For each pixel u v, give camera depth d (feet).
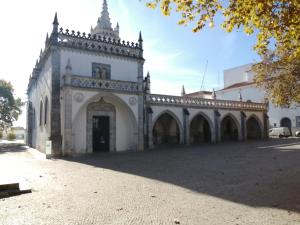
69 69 69.92
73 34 77.56
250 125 132.16
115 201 23.48
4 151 91.76
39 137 95.04
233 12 20.44
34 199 24.53
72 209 21.21
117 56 84.43
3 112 159.53
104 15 123.65
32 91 123.24
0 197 25.50
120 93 78.33
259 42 23.08
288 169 38.86
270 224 17.52
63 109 70.33
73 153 70.23
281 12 19.89
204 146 88.84
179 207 21.52
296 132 136.05
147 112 87.92
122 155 67.00
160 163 49.65
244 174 36.06
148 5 20.12
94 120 78.59
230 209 20.88
